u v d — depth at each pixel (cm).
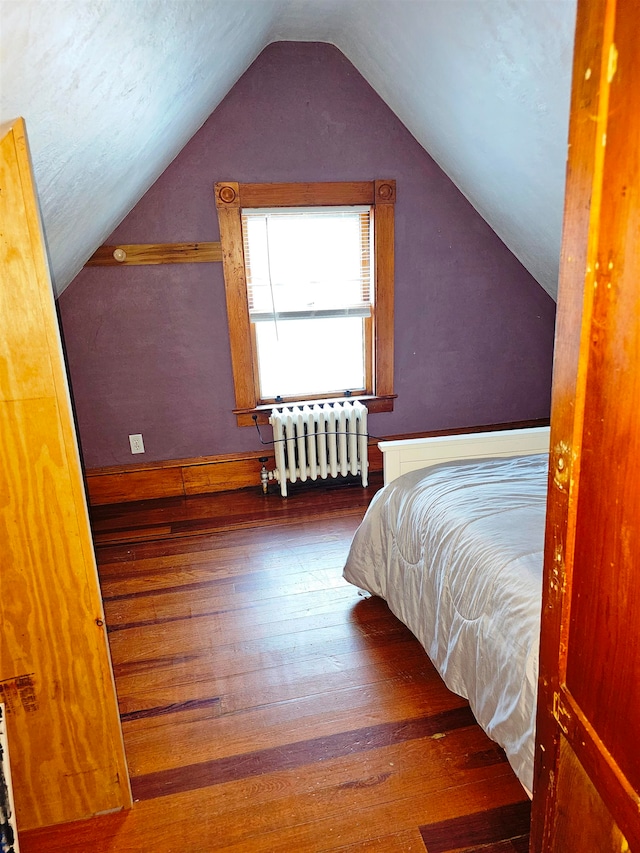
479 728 169
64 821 144
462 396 378
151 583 254
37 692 132
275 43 297
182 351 331
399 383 366
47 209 169
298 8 258
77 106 130
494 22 189
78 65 114
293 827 141
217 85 256
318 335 355
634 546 59
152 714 179
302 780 153
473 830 138
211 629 220
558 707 82
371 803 146
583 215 63
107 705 138
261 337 347
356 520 310
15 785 138
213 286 324
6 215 109
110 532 305
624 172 55
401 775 154
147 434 339
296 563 267
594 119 59
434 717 174
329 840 137
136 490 346
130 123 176
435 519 184
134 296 317
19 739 135
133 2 118
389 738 166
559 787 84
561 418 74
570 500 73
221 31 197
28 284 112
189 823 143
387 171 327
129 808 147
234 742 167
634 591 60
